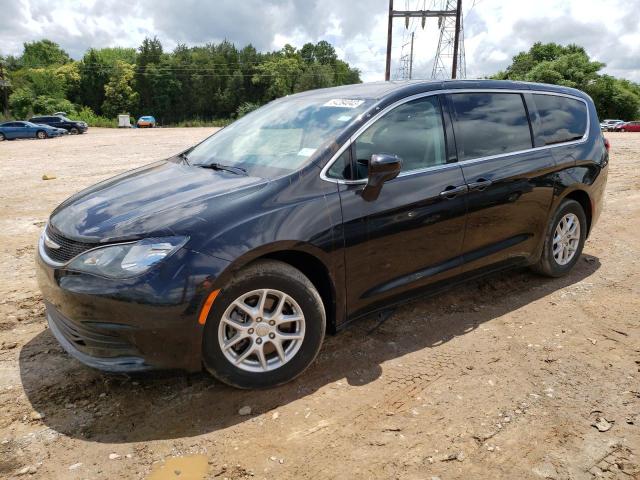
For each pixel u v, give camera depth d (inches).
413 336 144.6
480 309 162.6
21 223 278.2
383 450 99.0
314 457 97.1
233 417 108.8
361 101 139.5
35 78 2893.7
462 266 150.6
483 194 149.7
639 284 184.1
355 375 124.7
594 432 103.7
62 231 114.1
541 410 111.0
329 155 124.9
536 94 176.1
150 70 3580.2
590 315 158.2
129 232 105.3
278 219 113.2
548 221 174.7
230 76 3705.7
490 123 158.6
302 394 117.0
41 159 641.0
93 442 101.3
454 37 1193.4
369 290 131.0
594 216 193.9
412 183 135.0
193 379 122.2
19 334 146.3
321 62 4867.1
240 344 115.2
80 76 3543.3
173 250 103.3
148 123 2610.7
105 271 102.5
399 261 134.6
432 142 143.7
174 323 102.7
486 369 127.5
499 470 93.7
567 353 135.3
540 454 97.6
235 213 110.3
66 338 116.9
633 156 609.0
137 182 135.6
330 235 119.3
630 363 130.1
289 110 154.9
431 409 111.5
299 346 118.9
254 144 145.1
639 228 263.6
